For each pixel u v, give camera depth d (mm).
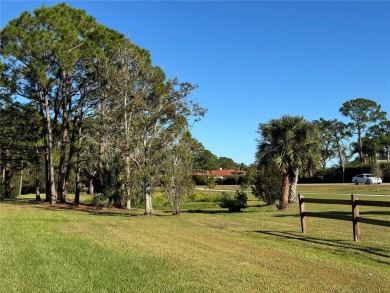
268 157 26406
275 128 26094
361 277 7676
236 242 11797
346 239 12617
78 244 11055
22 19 28656
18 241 11367
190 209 29797
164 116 23078
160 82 23531
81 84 32312
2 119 34625
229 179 76562
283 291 6707
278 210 24984
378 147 88375
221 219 19688
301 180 71500
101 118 26781
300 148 25891
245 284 7082
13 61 30016
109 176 29922
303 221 14273
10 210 25625
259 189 29562
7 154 39281
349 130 91062
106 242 11539
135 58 24547
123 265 8414
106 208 29516
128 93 23781
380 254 10273
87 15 30703
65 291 6609
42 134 36625
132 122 23562
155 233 13828
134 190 25812
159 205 33094
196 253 9898
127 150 23250
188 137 23844
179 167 23781
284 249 10695
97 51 28312
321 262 8992
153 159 23031
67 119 33656
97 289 6723
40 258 9031
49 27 29109
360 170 66125
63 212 24766
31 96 32969
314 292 6680
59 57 28078
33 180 58062
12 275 7566
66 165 37125
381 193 37406
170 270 8023
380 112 90562
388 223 10992
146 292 6570
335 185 55688
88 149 33531
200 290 6688
